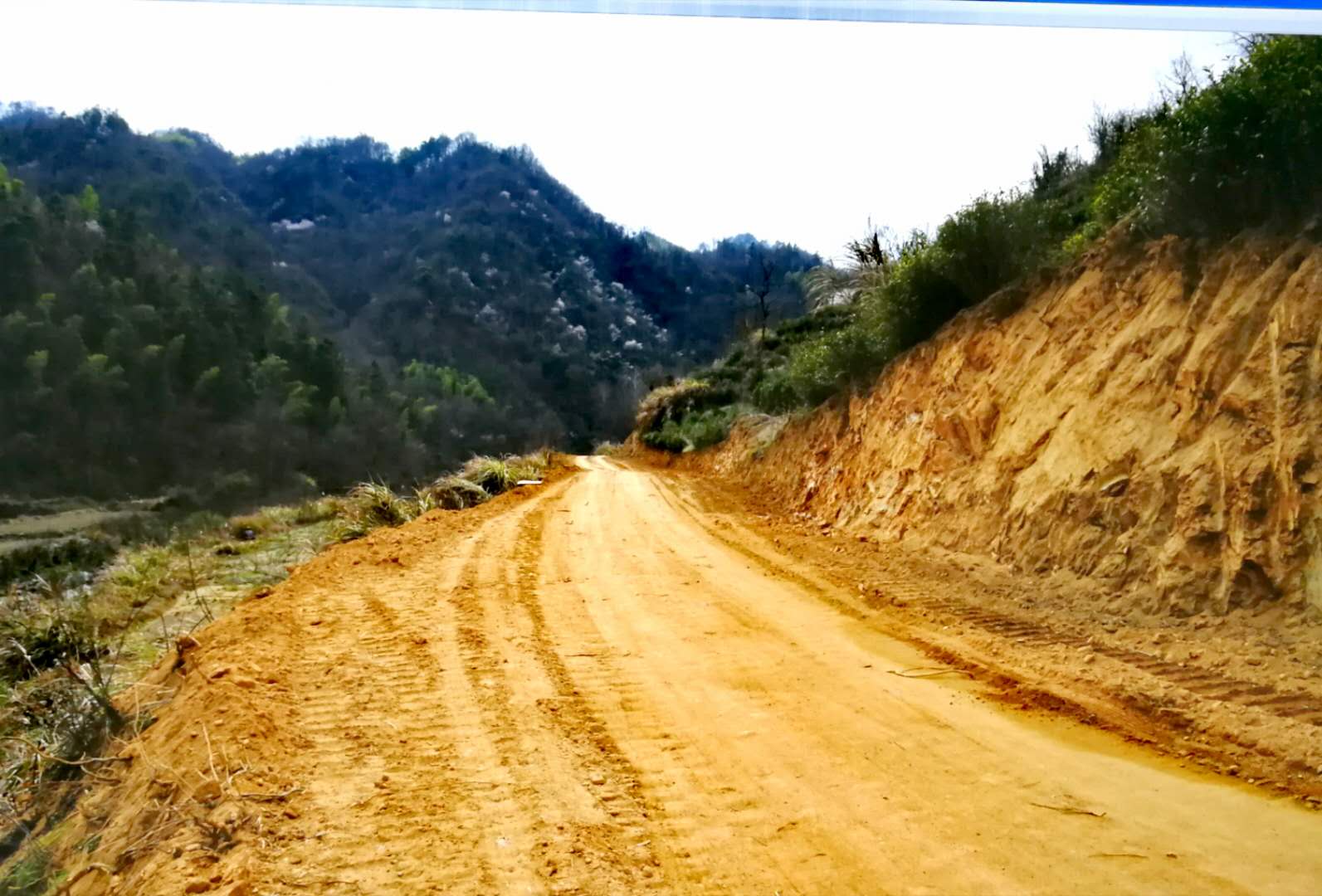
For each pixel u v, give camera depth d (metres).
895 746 4.41
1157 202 8.15
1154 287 7.95
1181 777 3.85
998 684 5.32
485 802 3.89
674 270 131.38
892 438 12.73
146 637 9.23
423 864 3.33
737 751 4.45
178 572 12.67
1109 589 6.59
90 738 5.74
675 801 3.89
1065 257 11.14
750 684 5.57
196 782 4.13
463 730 4.84
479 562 10.59
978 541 8.90
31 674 7.80
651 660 6.21
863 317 16.92
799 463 17.95
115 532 17.42
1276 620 5.24
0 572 13.09
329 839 3.55
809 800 3.84
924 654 6.07
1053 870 3.10
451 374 62.75
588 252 125.94
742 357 44.53
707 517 15.23
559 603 8.24
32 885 4.11
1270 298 6.34
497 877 3.22
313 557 12.78
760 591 8.58
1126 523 6.82
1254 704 4.45
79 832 4.45
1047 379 9.03
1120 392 7.58
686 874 3.23
